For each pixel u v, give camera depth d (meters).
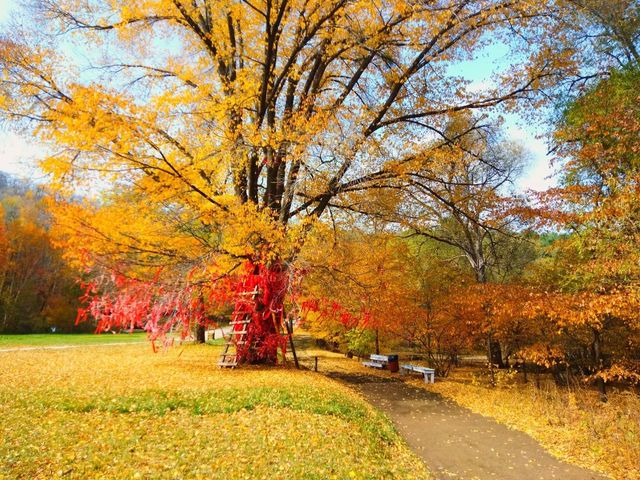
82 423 5.89
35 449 4.77
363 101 13.97
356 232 14.94
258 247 10.56
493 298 12.39
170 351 16.64
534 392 11.52
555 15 11.62
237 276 10.82
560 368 15.46
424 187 13.02
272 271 11.19
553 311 9.89
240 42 12.82
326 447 5.82
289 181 12.55
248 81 10.25
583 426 8.62
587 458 6.98
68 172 7.66
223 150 9.98
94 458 4.66
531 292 11.36
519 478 6.13
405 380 14.30
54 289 37.06
